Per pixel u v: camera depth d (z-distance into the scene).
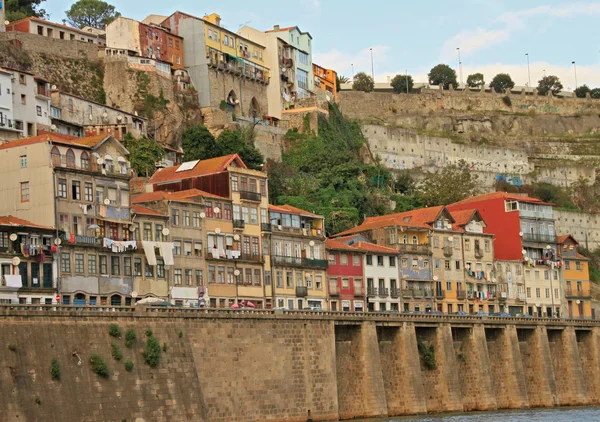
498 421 120.56
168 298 126.19
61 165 117.31
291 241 147.75
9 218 113.31
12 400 90.94
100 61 188.62
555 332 160.00
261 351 113.94
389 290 159.25
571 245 193.88
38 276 112.06
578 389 156.88
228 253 135.88
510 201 184.50
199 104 199.25
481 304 173.25
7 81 150.88
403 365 131.88
